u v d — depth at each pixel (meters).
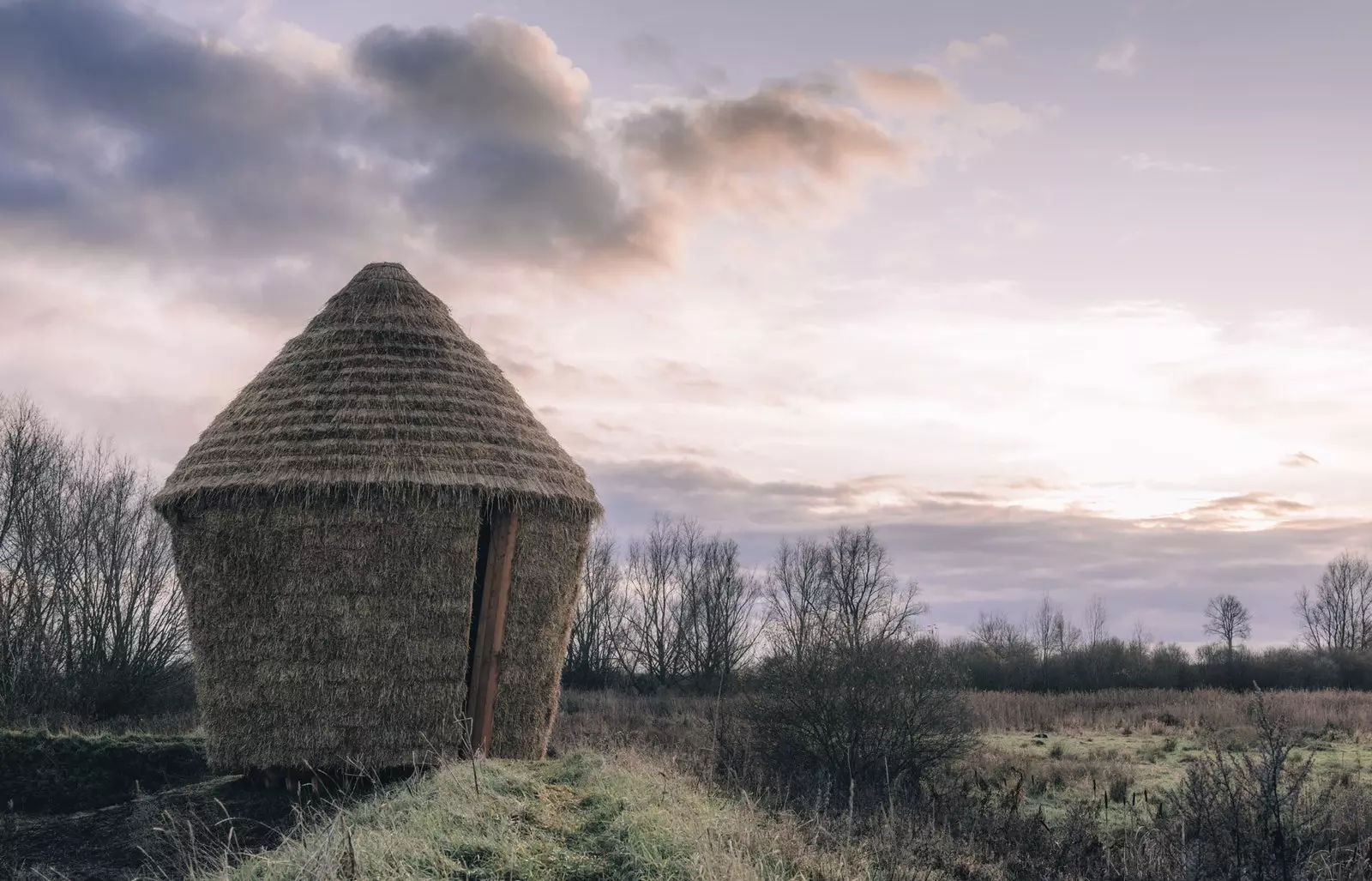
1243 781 10.16
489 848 8.86
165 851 12.18
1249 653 55.91
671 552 54.22
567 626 15.35
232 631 13.60
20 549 35.09
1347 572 72.25
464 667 13.79
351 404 14.38
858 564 40.78
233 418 14.74
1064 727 28.69
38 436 36.53
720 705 23.17
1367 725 26.06
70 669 34.91
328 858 8.31
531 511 14.57
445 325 15.98
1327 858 10.13
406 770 13.62
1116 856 11.06
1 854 12.51
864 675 16.70
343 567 13.49
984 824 13.04
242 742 13.47
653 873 8.55
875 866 10.50
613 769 11.86
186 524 14.04
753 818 11.22
